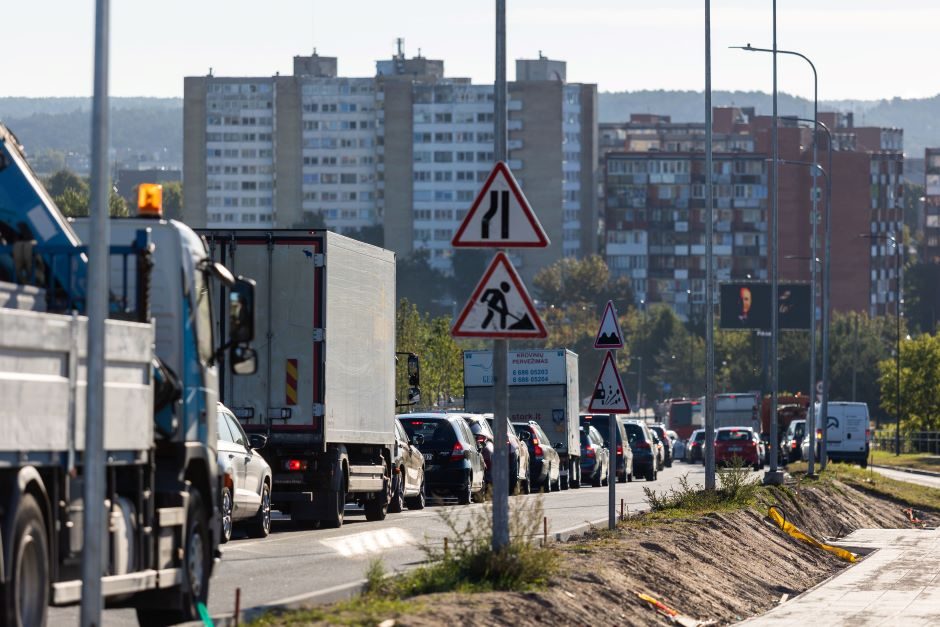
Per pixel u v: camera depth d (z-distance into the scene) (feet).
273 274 203.62
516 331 125.59
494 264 126.31
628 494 334.03
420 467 265.95
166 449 105.09
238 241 203.82
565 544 163.94
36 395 82.99
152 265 102.01
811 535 259.19
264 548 172.35
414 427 278.05
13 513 80.18
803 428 627.05
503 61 133.28
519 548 125.49
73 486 88.17
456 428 278.87
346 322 213.66
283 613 103.35
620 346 183.32
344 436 212.43
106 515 92.48
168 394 104.22
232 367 114.32
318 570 147.84
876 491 362.12
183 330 107.45
